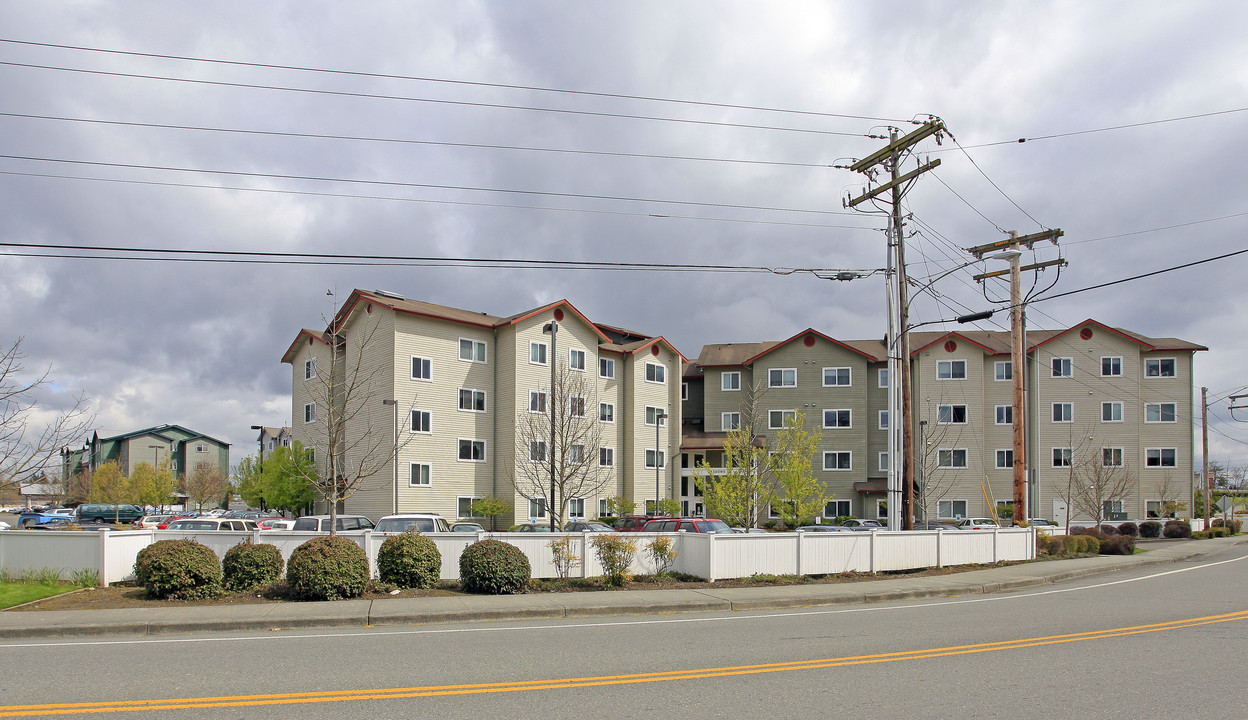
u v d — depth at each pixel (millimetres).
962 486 52875
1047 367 53531
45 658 9500
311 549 14617
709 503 37750
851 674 8555
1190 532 44625
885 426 54688
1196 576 21438
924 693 7695
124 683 8078
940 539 21578
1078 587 18812
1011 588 18703
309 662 9211
